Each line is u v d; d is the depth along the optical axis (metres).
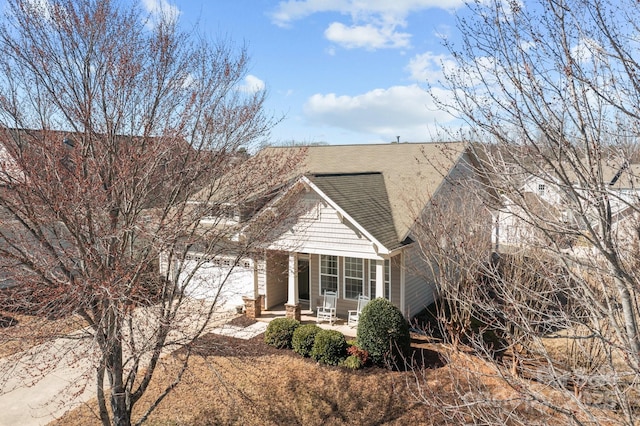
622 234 5.36
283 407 9.77
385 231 14.00
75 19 7.41
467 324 9.99
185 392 10.38
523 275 9.10
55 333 6.54
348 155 20.84
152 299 7.41
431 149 18.95
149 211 8.14
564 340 10.34
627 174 4.23
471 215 10.84
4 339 6.36
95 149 7.42
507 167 4.16
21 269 6.71
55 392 10.39
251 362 11.70
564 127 3.91
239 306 16.17
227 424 9.25
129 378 7.71
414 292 15.73
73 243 6.78
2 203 6.16
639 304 4.78
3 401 10.01
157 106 9.04
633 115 3.38
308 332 12.16
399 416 9.15
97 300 6.68
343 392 10.23
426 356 11.79
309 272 16.56
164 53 8.49
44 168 6.62
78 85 7.65
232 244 10.87
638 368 3.69
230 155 9.38
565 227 3.96
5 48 7.06
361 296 15.29
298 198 13.28
